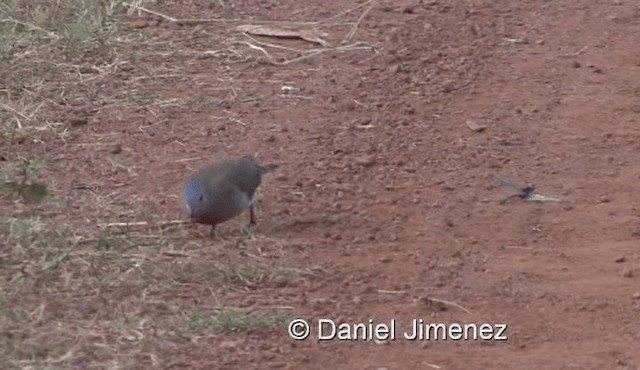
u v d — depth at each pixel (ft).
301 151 46.60
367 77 53.42
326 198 43.27
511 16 60.59
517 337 35.47
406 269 38.93
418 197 43.78
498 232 41.63
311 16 59.16
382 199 43.50
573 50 57.11
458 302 37.09
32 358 32.89
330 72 53.67
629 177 45.91
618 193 44.65
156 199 42.47
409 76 53.72
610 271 39.27
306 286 37.55
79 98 50.19
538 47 57.26
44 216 40.83
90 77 51.90
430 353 34.45
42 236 38.99
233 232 40.40
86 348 33.37
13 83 50.80
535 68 55.06
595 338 35.53
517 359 34.32
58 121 48.24
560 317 36.55
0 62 52.08
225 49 55.16
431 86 52.95
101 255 38.32
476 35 58.18
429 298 37.04
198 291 36.81
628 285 38.42
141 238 39.58
